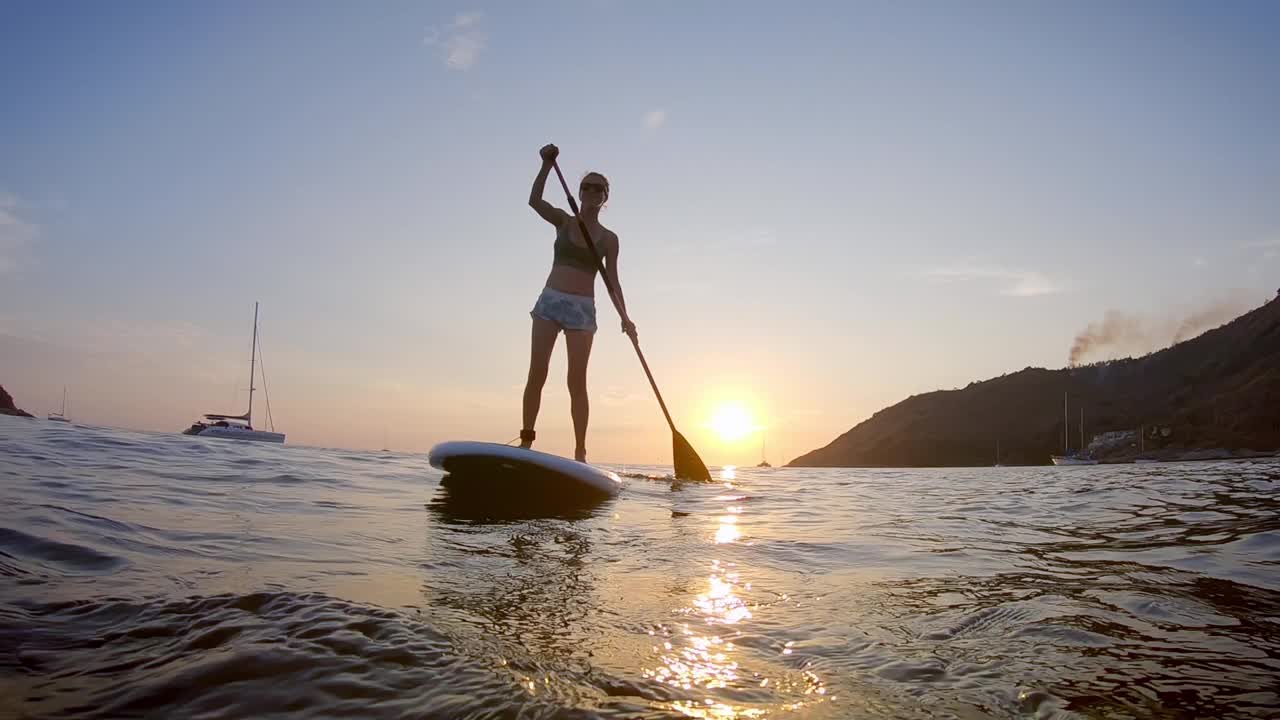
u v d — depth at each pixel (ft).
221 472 14.42
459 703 3.54
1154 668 4.53
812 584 7.04
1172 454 282.15
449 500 13.05
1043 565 8.18
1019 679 4.33
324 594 5.58
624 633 5.14
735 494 17.98
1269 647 4.99
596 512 12.53
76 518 7.72
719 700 3.90
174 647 4.12
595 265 16.52
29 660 3.85
